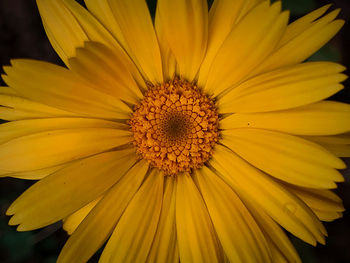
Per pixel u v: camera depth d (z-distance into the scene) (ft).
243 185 0.20
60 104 0.19
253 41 0.18
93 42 0.17
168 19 0.18
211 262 0.19
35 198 0.18
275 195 0.18
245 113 0.20
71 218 0.21
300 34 0.18
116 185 0.21
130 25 0.19
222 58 0.19
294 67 0.17
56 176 0.18
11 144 0.19
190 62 0.21
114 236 0.19
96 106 0.20
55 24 0.19
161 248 0.20
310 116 0.18
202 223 0.20
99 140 0.20
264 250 0.18
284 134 0.18
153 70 0.21
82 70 0.18
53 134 0.19
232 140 0.21
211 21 0.19
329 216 0.19
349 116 0.17
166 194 0.21
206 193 0.21
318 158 0.17
